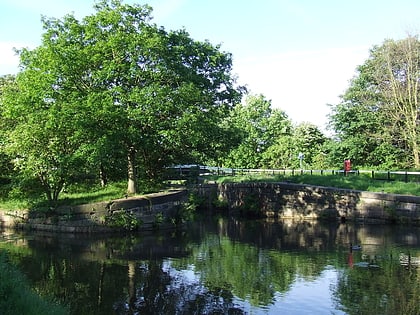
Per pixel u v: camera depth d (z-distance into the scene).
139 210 23.33
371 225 24.48
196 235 22.80
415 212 23.44
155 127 22.52
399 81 35.78
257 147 49.81
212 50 25.92
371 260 16.12
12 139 22.81
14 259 16.69
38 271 15.02
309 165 42.16
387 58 35.47
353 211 26.44
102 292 12.83
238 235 22.83
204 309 11.52
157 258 17.09
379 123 35.53
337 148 36.44
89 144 22.12
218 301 12.09
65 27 23.81
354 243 19.41
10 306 8.23
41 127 22.08
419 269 14.72
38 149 22.67
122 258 17.03
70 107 21.45
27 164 22.73
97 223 22.45
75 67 22.44
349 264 15.62
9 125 25.84
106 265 15.91
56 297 12.34
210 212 35.25
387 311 11.08
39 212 23.38
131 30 23.27
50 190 23.69
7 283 8.81
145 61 23.05
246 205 33.06
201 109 23.86
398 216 24.14
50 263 16.14
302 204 29.66
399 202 24.11
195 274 14.73
